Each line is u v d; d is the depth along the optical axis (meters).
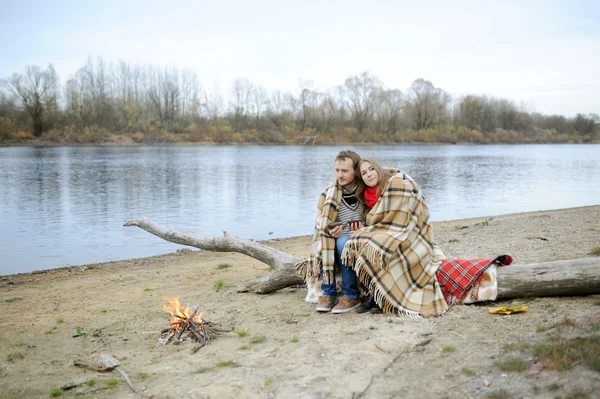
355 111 91.31
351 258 5.52
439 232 11.60
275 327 5.49
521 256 7.67
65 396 4.26
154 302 7.13
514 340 4.49
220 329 5.55
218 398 3.99
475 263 5.59
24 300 7.83
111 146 70.56
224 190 24.56
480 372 4.00
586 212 13.76
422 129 95.44
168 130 80.56
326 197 5.90
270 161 44.81
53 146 68.00
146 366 4.77
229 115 88.31
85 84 78.75
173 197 22.19
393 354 4.45
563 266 5.39
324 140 84.38
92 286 8.64
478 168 39.19
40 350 5.41
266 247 7.32
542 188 25.64
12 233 14.57
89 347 5.41
